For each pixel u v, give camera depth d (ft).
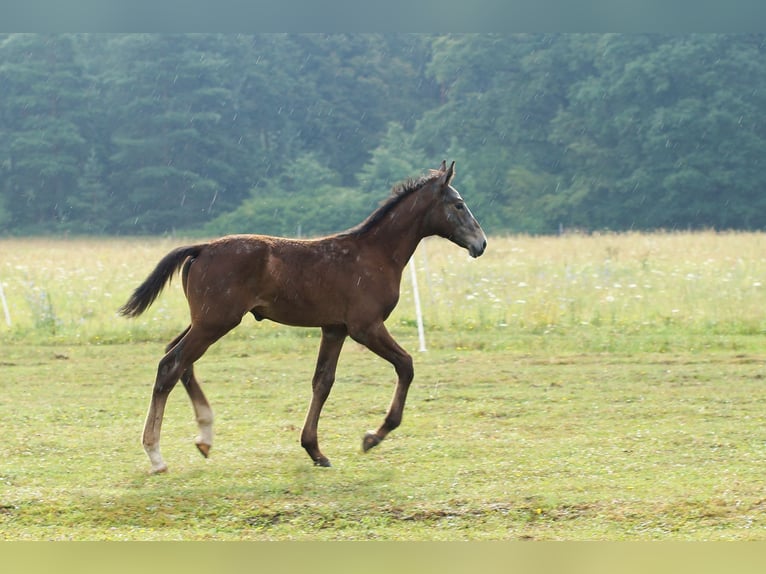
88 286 72.13
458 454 31.17
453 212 31.91
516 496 26.40
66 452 31.55
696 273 74.54
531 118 207.41
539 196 192.75
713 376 43.57
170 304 64.75
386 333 30.73
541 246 107.65
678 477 28.19
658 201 185.16
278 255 29.73
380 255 30.99
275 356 50.19
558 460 30.25
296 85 221.87
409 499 26.40
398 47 240.94
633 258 88.69
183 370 29.25
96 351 51.98
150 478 28.55
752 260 83.20
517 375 44.24
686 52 185.88
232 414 37.52
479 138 207.92
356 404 39.01
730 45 189.16
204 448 30.42
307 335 55.98
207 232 186.29
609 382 42.57
